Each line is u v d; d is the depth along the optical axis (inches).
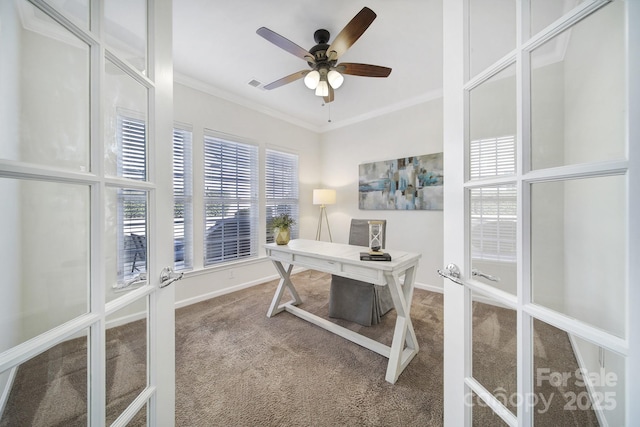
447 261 37.3
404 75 104.8
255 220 138.9
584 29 25.6
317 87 84.8
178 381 61.0
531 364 26.9
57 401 24.1
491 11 31.5
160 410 34.5
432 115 124.3
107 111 27.4
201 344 77.4
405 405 53.7
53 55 23.6
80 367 25.0
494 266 31.2
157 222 34.3
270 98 129.4
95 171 25.1
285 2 66.4
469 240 34.5
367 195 148.6
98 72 25.4
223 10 69.0
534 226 27.2
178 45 85.0
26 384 22.8
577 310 26.5
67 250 24.5
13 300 22.6
